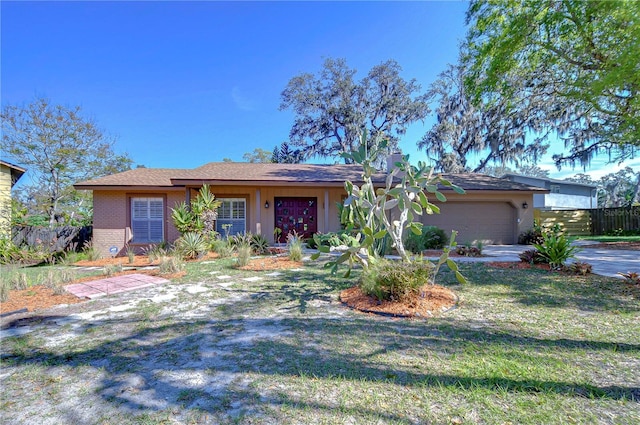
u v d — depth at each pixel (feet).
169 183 36.76
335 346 9.59
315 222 40.32
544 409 6.27
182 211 31.09
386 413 6.25
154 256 29.30
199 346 9.75
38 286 18.20
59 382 7.79
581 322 11.33
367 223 16.75
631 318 11.70
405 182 16.07
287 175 40.09
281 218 39.70
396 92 79.00
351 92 80.12
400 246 15.88
